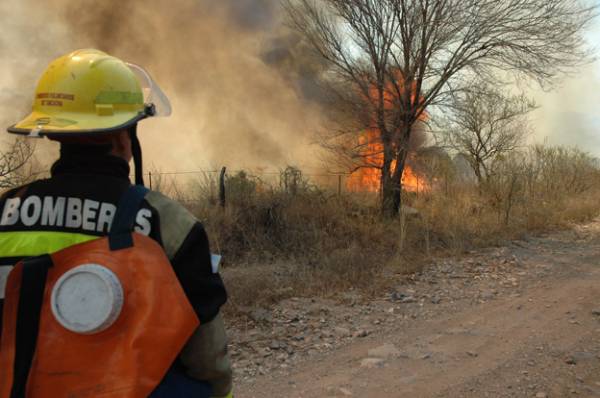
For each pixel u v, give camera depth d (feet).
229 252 25.05
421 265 24.73
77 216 4.19
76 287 3.85
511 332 16.44
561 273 23.89
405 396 12.29
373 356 14.76
